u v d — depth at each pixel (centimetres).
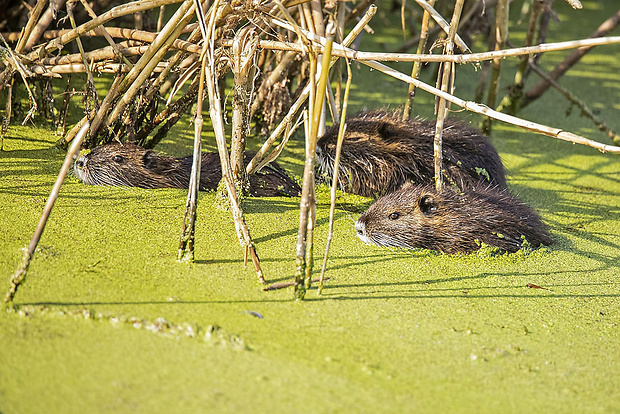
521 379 788
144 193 1152
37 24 1204
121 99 1131
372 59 988
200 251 980
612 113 1817
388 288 948
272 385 728
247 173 1138
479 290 973
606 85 2011
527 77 1873
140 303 841
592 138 1677
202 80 873
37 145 1259
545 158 1572
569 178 1484
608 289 1015
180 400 693
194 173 897
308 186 823
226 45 1041
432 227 1104
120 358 745
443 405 728
